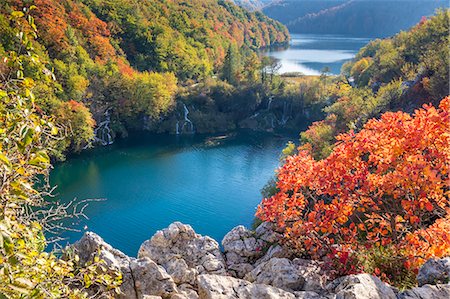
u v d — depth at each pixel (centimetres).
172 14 15500
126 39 12225
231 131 8988
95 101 8012
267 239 1658
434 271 943
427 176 1138
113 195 5084
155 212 4612
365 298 786
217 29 17850
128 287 1170
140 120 8806
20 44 686
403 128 1239
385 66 7981
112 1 13038
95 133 7600
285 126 9356
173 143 7844
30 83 673
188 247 1620
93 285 1152
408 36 8544
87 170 6062
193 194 5191
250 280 1311
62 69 7662
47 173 808
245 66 11300
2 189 541
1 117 620
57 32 8656
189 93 9444
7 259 523
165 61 12125
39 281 676
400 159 1223
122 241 3903
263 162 6662
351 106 5622
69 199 4916
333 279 1191
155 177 5825
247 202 4972
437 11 7594
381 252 1216
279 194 1454
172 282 1195
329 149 4128
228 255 1623
